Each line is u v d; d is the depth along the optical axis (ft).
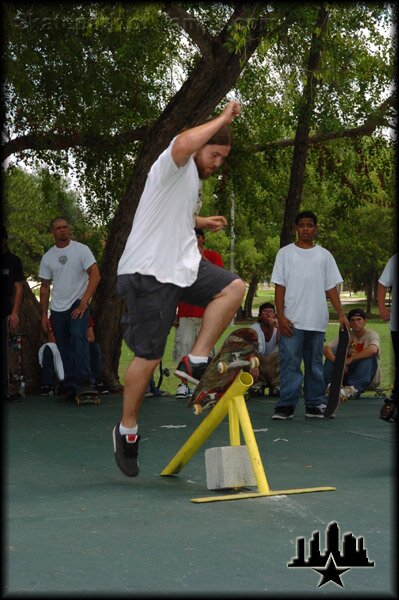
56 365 33.04
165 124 34.55
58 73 37.22
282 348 26.30
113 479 16.69
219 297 14.70
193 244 14.84
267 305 33.47
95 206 43.80
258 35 29.63
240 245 135.54
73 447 20.70
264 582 10.04
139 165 35.40
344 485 15.93
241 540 11.85
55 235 31.04
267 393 37.91
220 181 45.96
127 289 14.80
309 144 43.86
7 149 37.73
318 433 23.04
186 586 9.88
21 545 11.57
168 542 11.73
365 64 36.01
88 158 41.42
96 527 12.58
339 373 26.55
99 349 33.88
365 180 45.14
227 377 15.19
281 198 47.14
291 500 14.44
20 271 31.65
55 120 38.50
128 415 15.66
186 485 16.06
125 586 9.87
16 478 16.74
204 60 32.91
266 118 41.60
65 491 15.40
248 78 35.81
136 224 14.84
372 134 42.47
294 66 31.73
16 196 75.61
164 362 62.03
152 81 41.78
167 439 21.97
